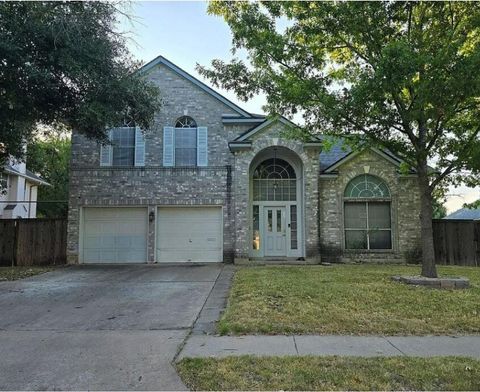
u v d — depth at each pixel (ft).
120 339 20.72
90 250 56.75
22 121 40.60
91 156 57.21
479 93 30.17
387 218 56.59
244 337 20.89
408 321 23.29
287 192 58.75
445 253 55.57
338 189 56.65
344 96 34.78
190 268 50.21
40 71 35.86
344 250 55.83
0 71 35.45
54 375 15.90
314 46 36.65
